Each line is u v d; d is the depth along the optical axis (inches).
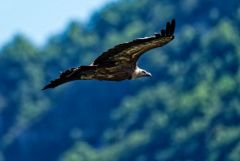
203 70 6515.8
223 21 7357.3
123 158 5885.8
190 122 5728.3
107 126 6998.0
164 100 6412.4
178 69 6845.5
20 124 7406.5
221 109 5541.3
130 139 5930.1
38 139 7160.4
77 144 6510.8
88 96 7268.7
